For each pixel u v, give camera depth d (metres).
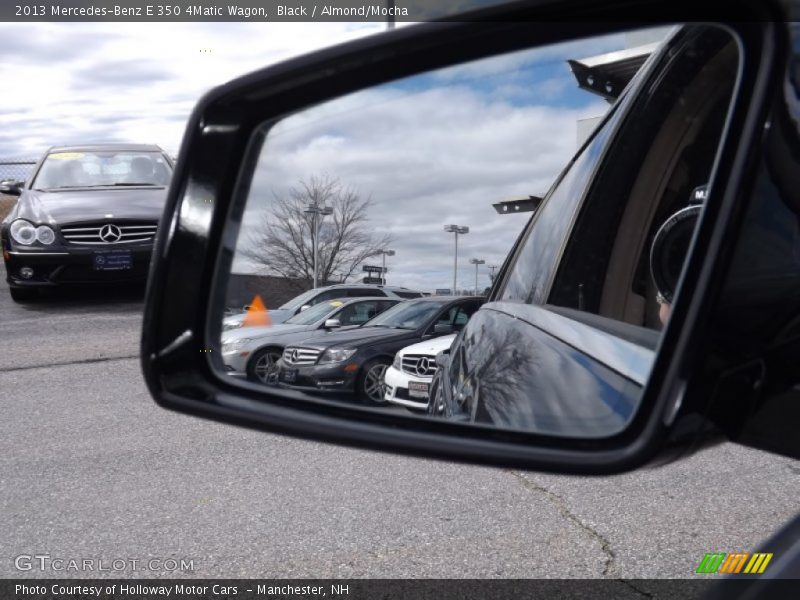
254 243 1.22
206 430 4.93
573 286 1.62
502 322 1.68
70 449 4.61
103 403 5.67
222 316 1.17
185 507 3.62
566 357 1.28
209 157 1.19
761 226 0.80
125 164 9.86
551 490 3.68
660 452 0.79
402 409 1.29
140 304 9.65
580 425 1.03
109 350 7.38
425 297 1.44
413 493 3.71
